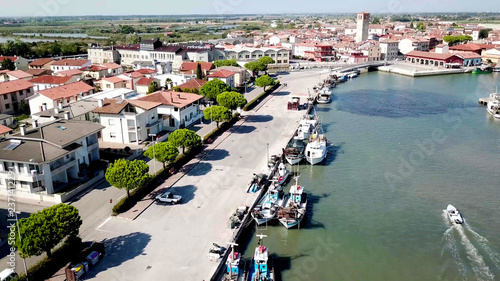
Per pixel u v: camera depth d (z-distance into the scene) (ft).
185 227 212.23
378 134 396.37
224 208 233.55
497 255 202.18
